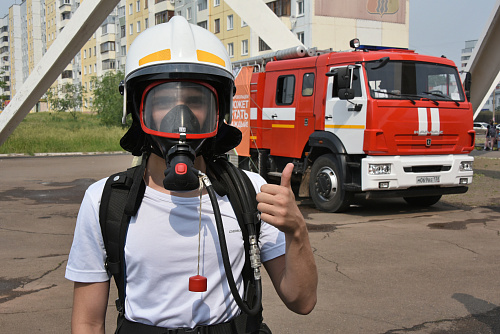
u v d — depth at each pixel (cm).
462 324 384
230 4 1302
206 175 145
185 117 142
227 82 157
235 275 146
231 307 146
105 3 1271
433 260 560
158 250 140
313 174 900
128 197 142
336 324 383
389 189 799
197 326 141
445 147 835
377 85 801
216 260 143
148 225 142
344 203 841
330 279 490
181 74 145
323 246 623
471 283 480
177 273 141
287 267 143
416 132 802
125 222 141
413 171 820
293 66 955
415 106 804
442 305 423
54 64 1356
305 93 925
